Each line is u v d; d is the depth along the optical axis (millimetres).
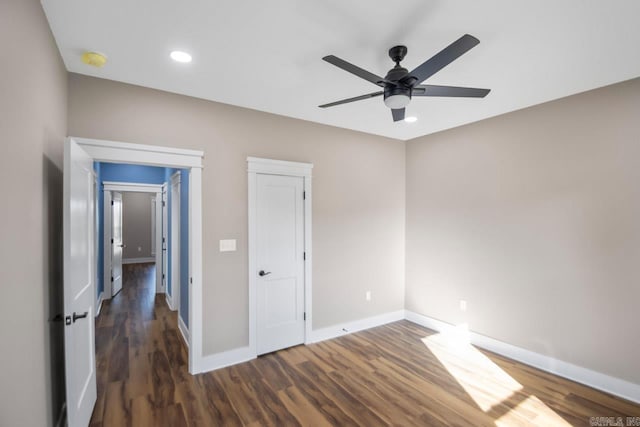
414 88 2051
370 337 3963
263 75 2572
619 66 2404
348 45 2139
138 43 2104
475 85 2736
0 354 1190
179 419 2332
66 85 2438
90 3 1700
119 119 2668
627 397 2633
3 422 1213
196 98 3021
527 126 3297
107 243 5773
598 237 2812
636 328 2607
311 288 3775
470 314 3805
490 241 3619
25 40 1456
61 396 2150
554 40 2059
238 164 3246
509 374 3039
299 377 2955
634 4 1705
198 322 3014
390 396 2652
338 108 3324
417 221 4484
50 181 1943
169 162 2867
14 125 1339
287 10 1774
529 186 3281
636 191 2615
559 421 2338
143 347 3617
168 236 5441
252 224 3314
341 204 4035
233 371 3061
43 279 1774
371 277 4316
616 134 2715
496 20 1857
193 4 1720
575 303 2949
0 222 1200
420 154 4453
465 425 2289
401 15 1820
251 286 3307
